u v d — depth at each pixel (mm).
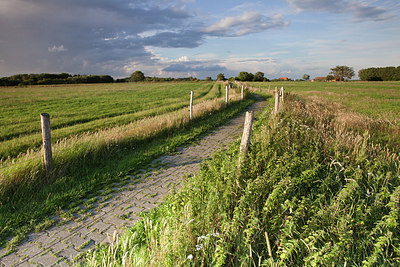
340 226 2471
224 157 4789
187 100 26641
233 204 3201
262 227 2746
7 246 3295
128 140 8062
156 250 2508
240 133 10070
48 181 5062
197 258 2354
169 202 4008
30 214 3994
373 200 3143
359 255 2342
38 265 2961
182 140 8906
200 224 2801
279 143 5266
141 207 4301
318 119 9922
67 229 3691
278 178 3693
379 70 115750
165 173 5910
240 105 18984
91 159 6414
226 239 2531
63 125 14039
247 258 2270
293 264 2340
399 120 10922
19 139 9461
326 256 2078
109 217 3998
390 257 2268
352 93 37094
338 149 5027
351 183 3145
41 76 119812
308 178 3590
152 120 10617
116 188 5098
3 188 4387
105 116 16984
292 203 2791
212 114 14305
